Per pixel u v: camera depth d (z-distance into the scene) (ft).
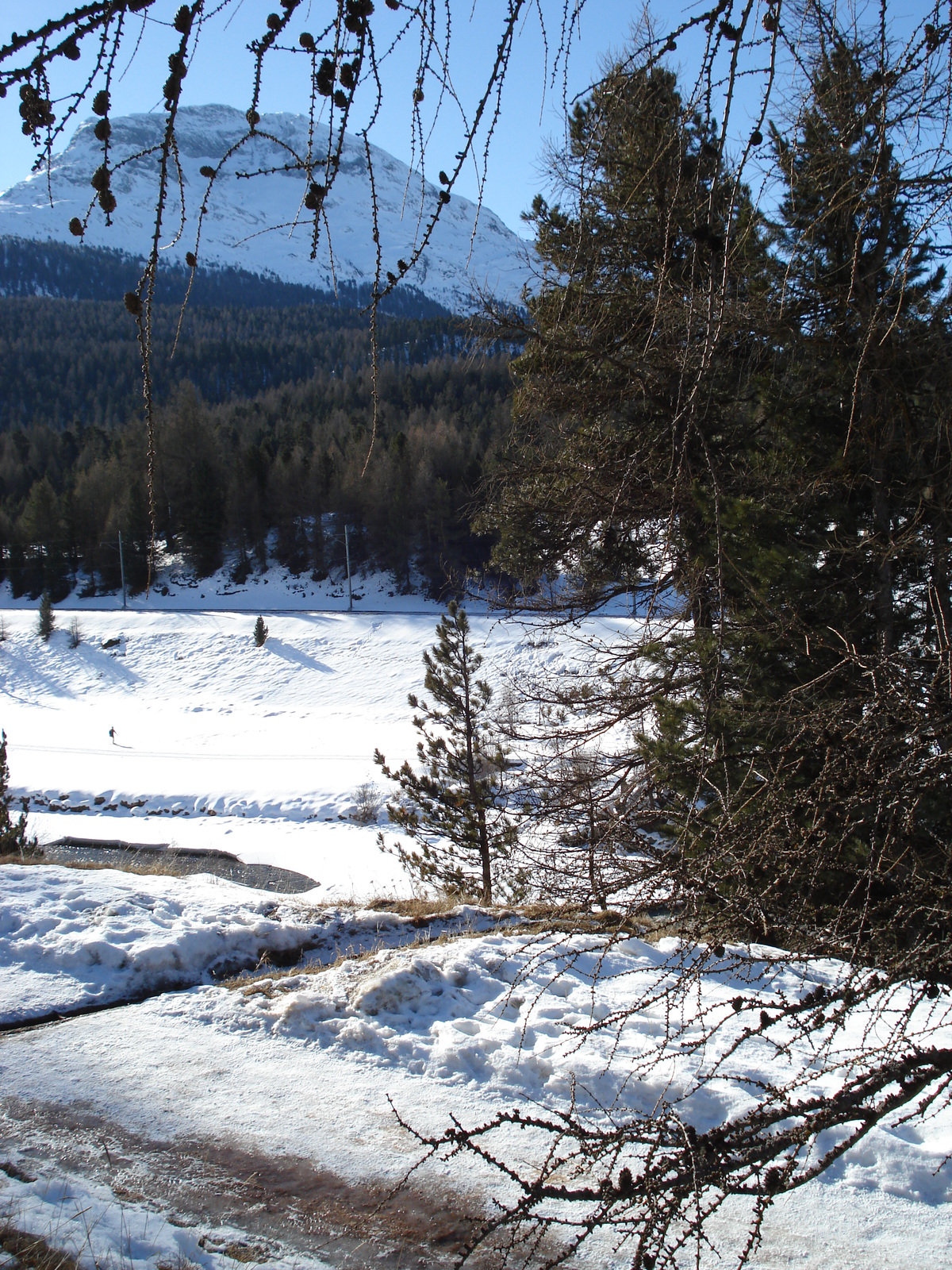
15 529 229.66
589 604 37.14
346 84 4.45
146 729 144.77
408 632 174.50
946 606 22.00
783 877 7.30
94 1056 20.68
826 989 7.45
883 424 23.99
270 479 229.66
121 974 25.82
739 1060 18.51
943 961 7.16
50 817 104.17
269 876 82.23
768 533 26.73
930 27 5.51
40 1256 13.65
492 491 37.55
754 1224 6.34
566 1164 16.17
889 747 7.47
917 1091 7.02
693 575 10.34
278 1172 16.29
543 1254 14.11
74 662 177.88
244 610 197.57
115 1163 16.60
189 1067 20.11
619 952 24.08
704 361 5.80
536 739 34.17
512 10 4.68
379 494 214.07
